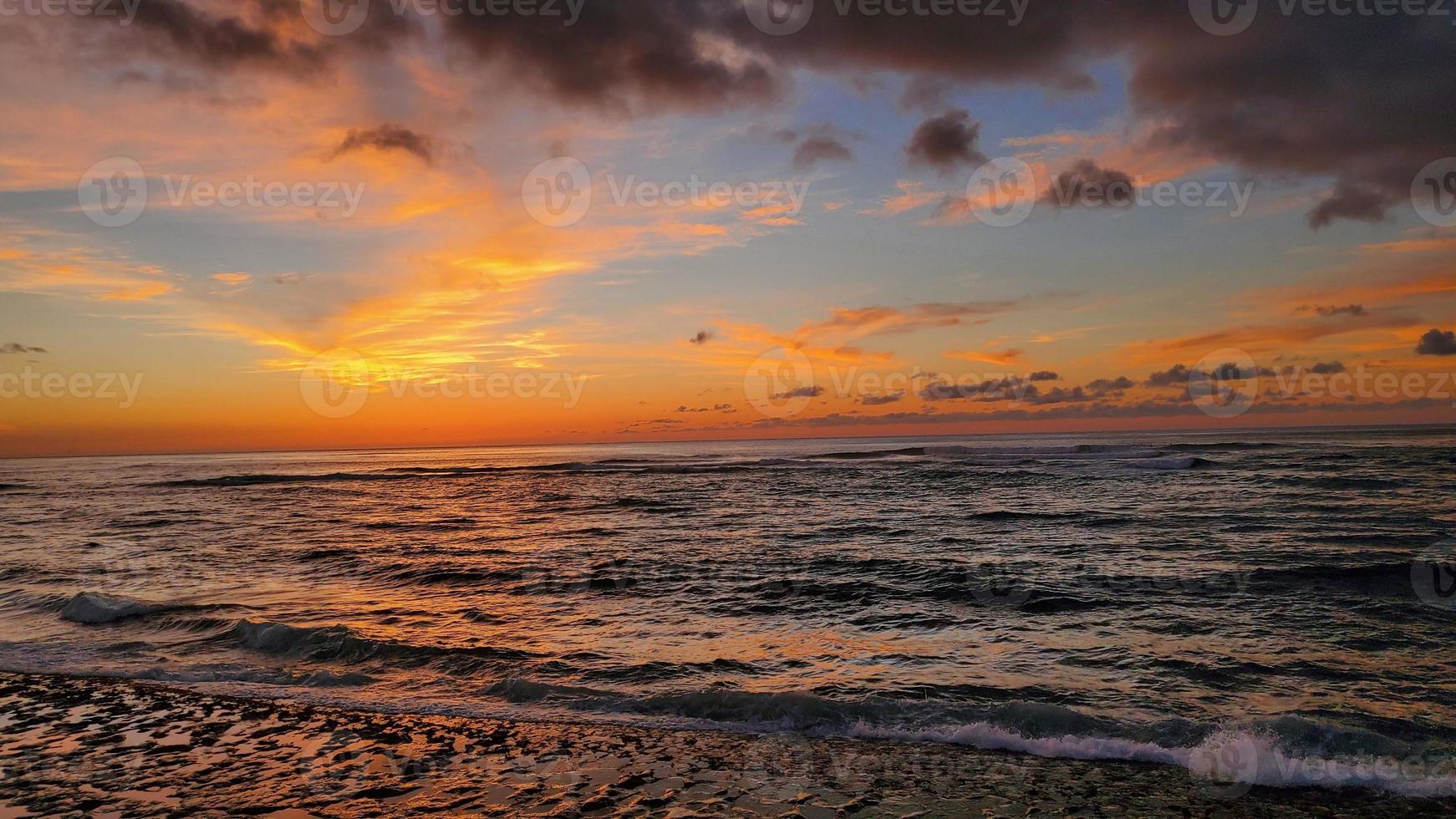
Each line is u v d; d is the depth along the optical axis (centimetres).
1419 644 936
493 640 1011
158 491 4369
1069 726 678
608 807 530
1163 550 1661
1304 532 1869
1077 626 1054
